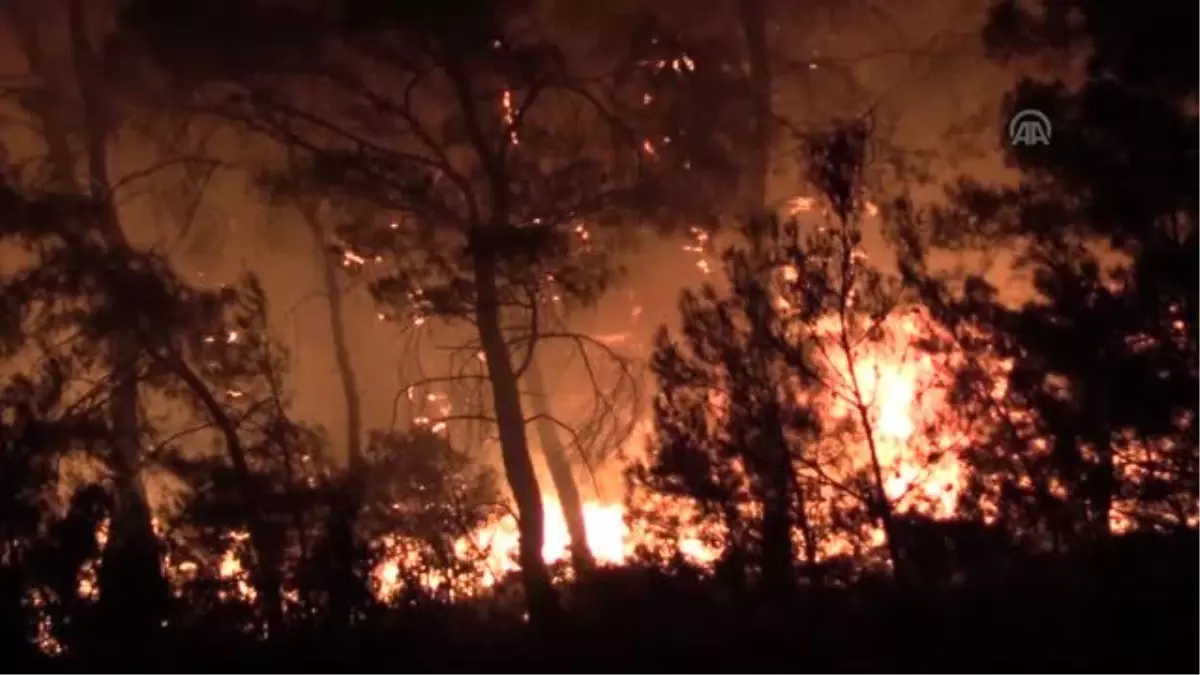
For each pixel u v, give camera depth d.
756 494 15.34
